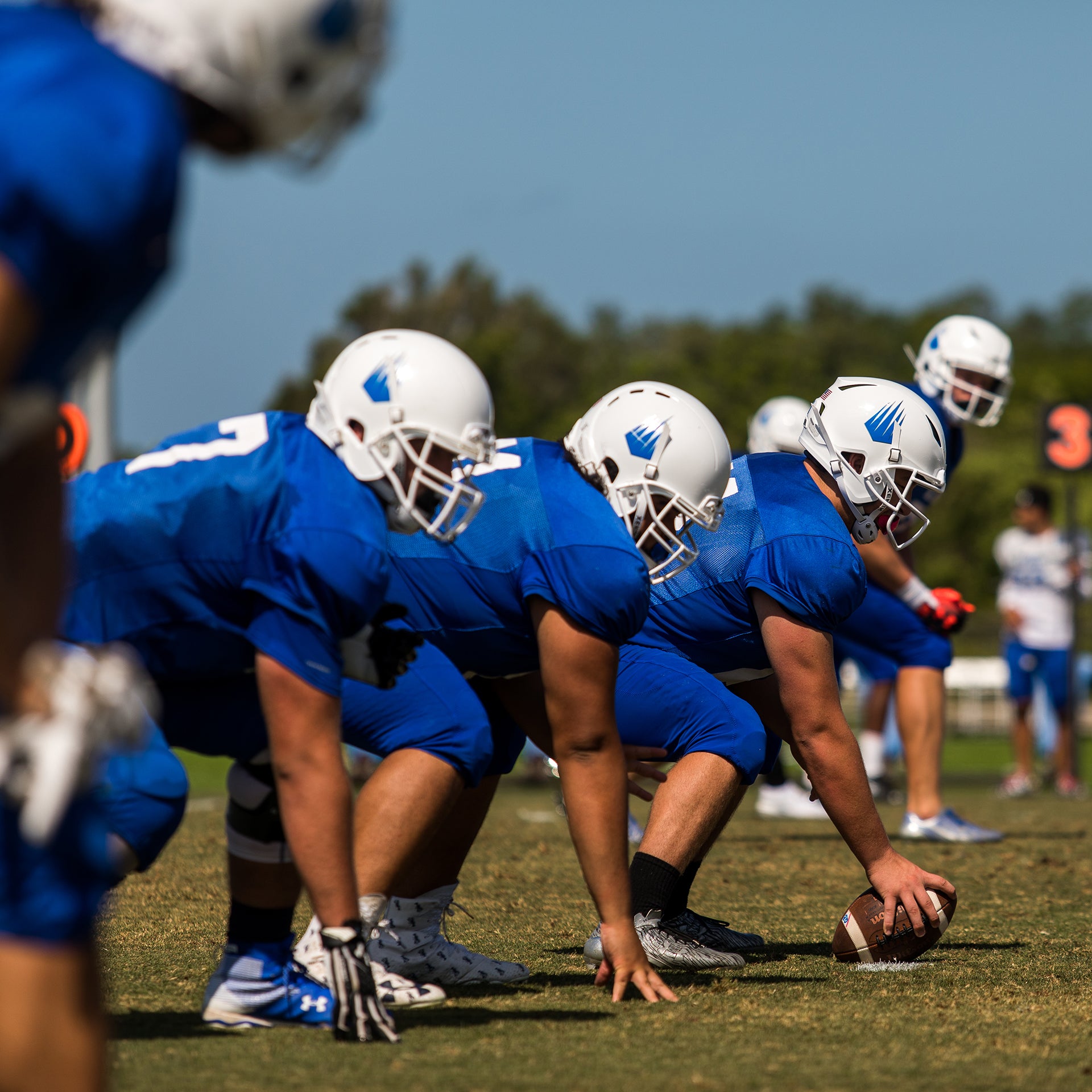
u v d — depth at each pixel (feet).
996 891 64.80
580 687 39.14
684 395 42.19
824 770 46.44
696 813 47.01
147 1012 37.58
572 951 48.91
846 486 47.96
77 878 19.48
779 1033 35.83
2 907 18.98
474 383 34.71
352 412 34.19
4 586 18.92
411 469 34.58
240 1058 32.37
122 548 34.30
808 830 94.02
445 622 40.65
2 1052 18.85
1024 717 136.15
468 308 485.56
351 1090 29.43
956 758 184.85
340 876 33.50
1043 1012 38.68
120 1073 30.76
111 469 35.47
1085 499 431.84
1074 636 135.54
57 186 17.94
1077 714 136.26
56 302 18.35
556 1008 39.04
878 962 46.93
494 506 40.29
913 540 51.29
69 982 19.30
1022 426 537.65
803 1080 30.76
